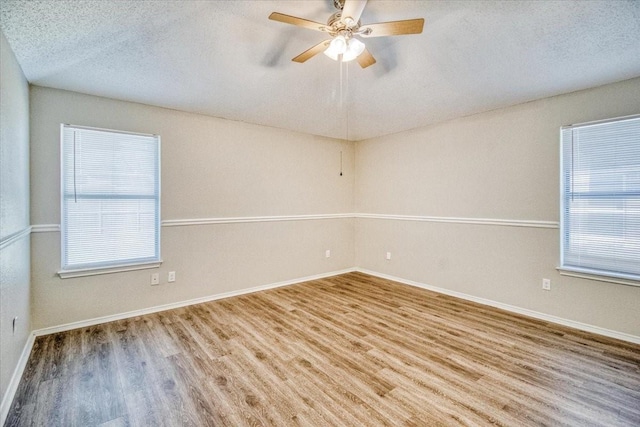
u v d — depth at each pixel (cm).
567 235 313
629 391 203
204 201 383
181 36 225
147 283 344
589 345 267
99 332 295
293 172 468
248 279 422
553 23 209
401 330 300
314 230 494
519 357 248
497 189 361
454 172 403
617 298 280
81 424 175
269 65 272
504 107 354
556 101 315
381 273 504
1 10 173
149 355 252
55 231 293
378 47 252
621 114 278
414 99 343
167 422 177
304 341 277
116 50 235
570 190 310
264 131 436
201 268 382
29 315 271
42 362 240
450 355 252
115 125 323
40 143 285
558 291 315
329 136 505
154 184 349
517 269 345
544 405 190
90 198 312
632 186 274
